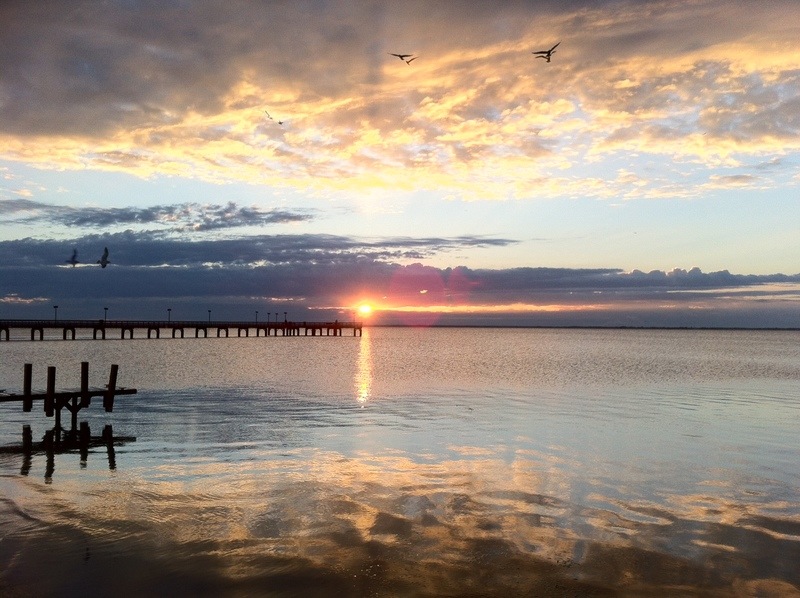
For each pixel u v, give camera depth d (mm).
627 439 20641
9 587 9102
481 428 22453
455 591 9070
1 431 21594
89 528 11414
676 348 113625
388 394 33219
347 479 14977
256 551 10398
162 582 9289
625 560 10172
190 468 16109
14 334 157625
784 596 9047
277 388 35656
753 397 33625
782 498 13789
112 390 23719
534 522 11922
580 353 87812
